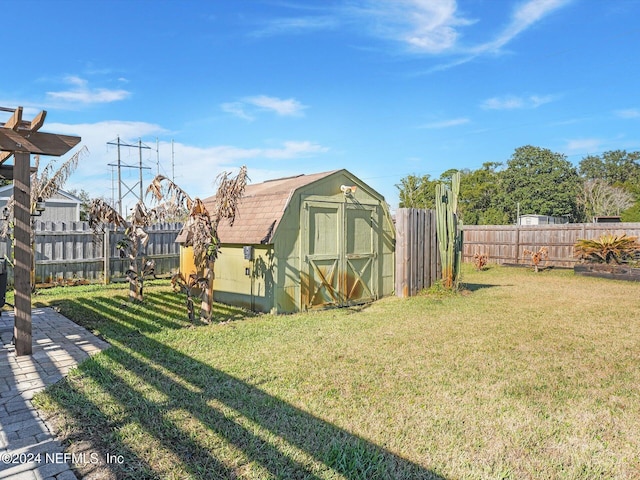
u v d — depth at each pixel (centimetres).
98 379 360
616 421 294
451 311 694
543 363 421
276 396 329
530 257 1555
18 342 427
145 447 247
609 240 1258
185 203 598
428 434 271
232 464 232
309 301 705
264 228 666
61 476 218
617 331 557
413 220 870
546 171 3672
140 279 762
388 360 426
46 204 1538
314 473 225
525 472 229
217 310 694
